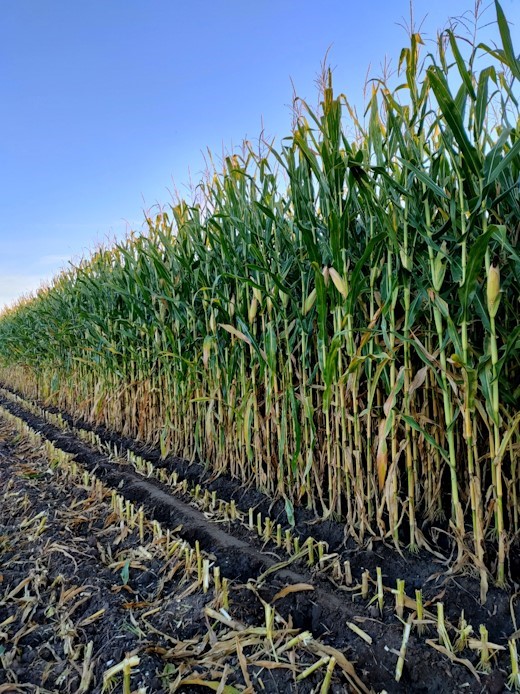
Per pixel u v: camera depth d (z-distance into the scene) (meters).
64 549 2.38
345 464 2.24
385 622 1.63
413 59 1.83
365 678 1.45
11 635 1.76
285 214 2.82
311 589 1.84
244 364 2.94
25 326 8.33
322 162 2.18
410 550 2.05
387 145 2.07
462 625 1.52
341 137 2.12
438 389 2.13
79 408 6.23
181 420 3.88
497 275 1.61
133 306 4.02
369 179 1.84
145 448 4.31
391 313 1.97
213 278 3.23
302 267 2.40
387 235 1.85
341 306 2.16
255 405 2.86
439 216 2.09
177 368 3.66
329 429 2.36
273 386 2.75
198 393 3.41
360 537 2.16
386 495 2.04
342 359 2.31
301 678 1.39
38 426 6.14
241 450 3.07
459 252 1.91
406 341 1.92
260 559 2.15
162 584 2.00
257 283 2.59
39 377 8.34
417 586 1.84
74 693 1.45
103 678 1.44
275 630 1.61
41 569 2.21
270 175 2.60
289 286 2.62
